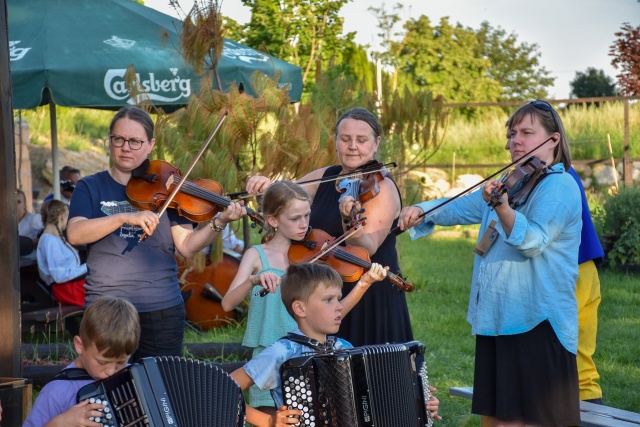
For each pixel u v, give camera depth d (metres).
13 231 3.78
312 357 3.28
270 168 6.43
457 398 5.96
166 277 4.22
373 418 3.27
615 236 11.26
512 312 3.94
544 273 3.93
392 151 8.16
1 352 3.75
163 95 7.13
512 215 3.78
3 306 3.76
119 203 4.27
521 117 4.08
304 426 3.27
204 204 4.45
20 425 3.53
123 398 2.97
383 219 4.41
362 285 3.97
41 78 6.82
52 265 7.26
